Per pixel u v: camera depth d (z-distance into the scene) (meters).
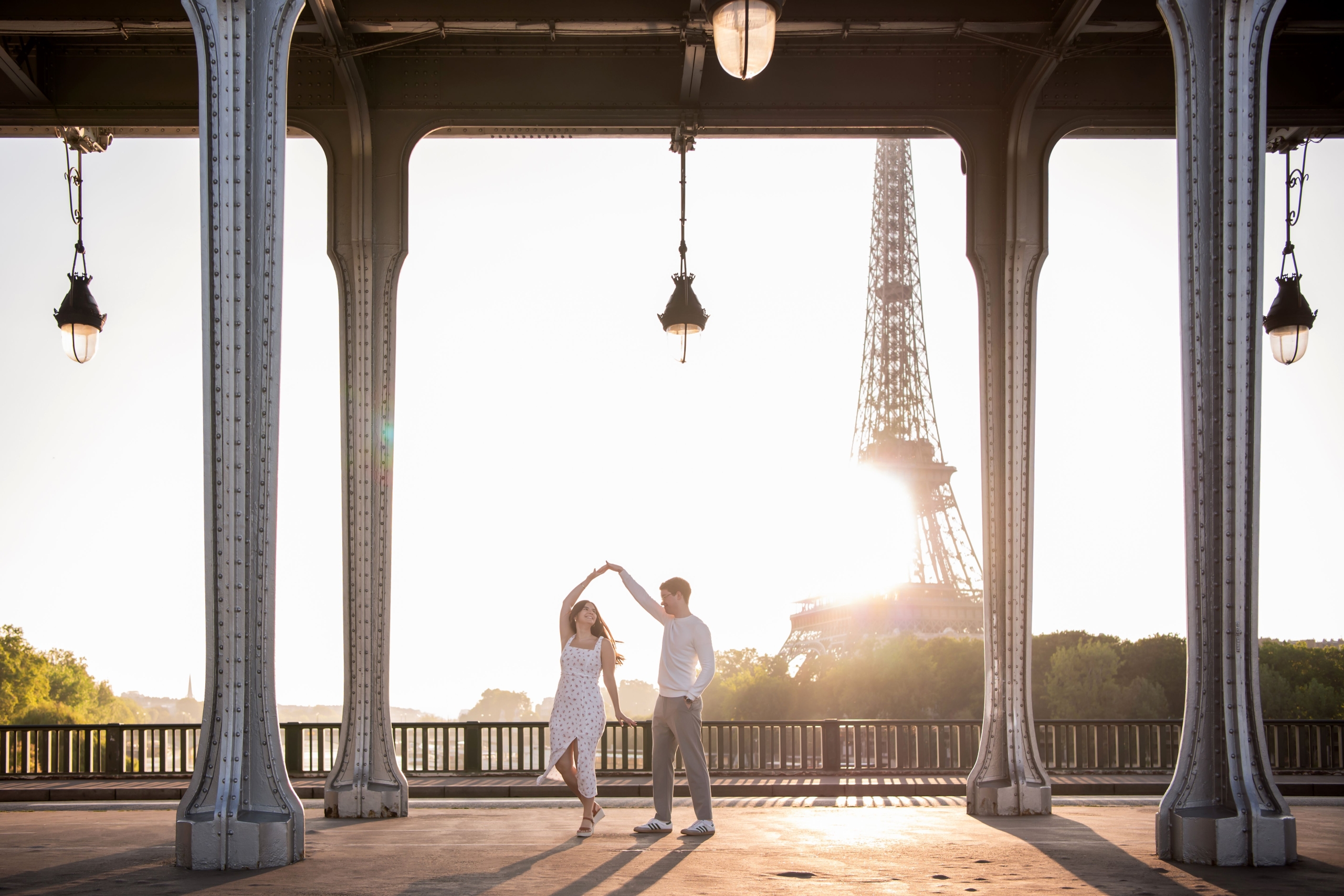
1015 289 12.62
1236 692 8.22
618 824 11.39
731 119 12.88
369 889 7.13
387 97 12.77
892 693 90.31
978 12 11.56
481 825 11.31
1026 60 12.12
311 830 10.84
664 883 7.39
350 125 12.62
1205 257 8.38
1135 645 82.06
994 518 12.61
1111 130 13.03
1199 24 8.41
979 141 12.89
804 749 20.33
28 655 106.50
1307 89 12.98
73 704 115.38
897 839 9.84
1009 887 7.18
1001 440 12.60
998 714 12.36
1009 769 12.20
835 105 12.91
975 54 12.88
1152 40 12.43
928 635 100.56
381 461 12.45
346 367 12.43
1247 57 8.29
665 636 10.52
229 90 8.32
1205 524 8.33
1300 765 19.72
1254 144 8.27
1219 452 8.27
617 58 12.90
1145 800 15.04
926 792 17.94
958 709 87.00
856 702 93.56
